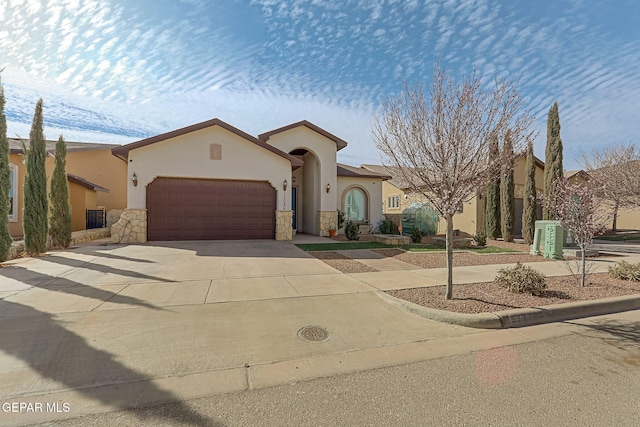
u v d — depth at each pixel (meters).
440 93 5.05
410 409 2.64
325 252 10.52
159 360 3.34
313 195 17.38
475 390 2.93
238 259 8.89
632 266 7.27
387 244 13.05
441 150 4.95
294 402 2.71
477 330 4.40
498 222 16.44
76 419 2.45
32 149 9.41
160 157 12.48
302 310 4.92
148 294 5.47
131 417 2.48
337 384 3.00
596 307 5.26
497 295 5.68
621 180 19.39
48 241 10.45
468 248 13.02
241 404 2.67
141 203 12.30
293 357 3.49
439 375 3.18
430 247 12.41
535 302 5.27
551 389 2.96
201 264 8.09
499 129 5.01
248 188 13.51
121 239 12.09
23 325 4.09
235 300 5.28
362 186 19.03
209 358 3.41
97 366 3.18
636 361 3.54
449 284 5.42
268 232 13.77
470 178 5.07
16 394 2.72
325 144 16.72
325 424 2.44
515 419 2.53
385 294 5.70
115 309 4.71
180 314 4.59
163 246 11.23
